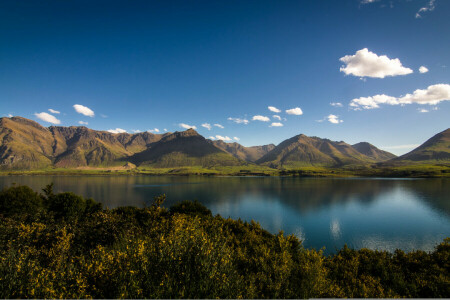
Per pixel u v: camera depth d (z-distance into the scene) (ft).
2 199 141.59
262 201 383.65
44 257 33.86
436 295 42.11
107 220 50.47
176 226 33.40
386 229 220.02
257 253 42.29
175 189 565.53
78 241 44.83
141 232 43.19
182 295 19.74
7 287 20.25
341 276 50.34
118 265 22.13
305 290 29.73
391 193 458.09
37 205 148.87
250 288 25.00
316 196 439.22
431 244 179.52
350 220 254.68
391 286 46.37
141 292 19.99
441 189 501.97
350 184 650.84
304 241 185.88
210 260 23.95
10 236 40.65
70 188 568.82
